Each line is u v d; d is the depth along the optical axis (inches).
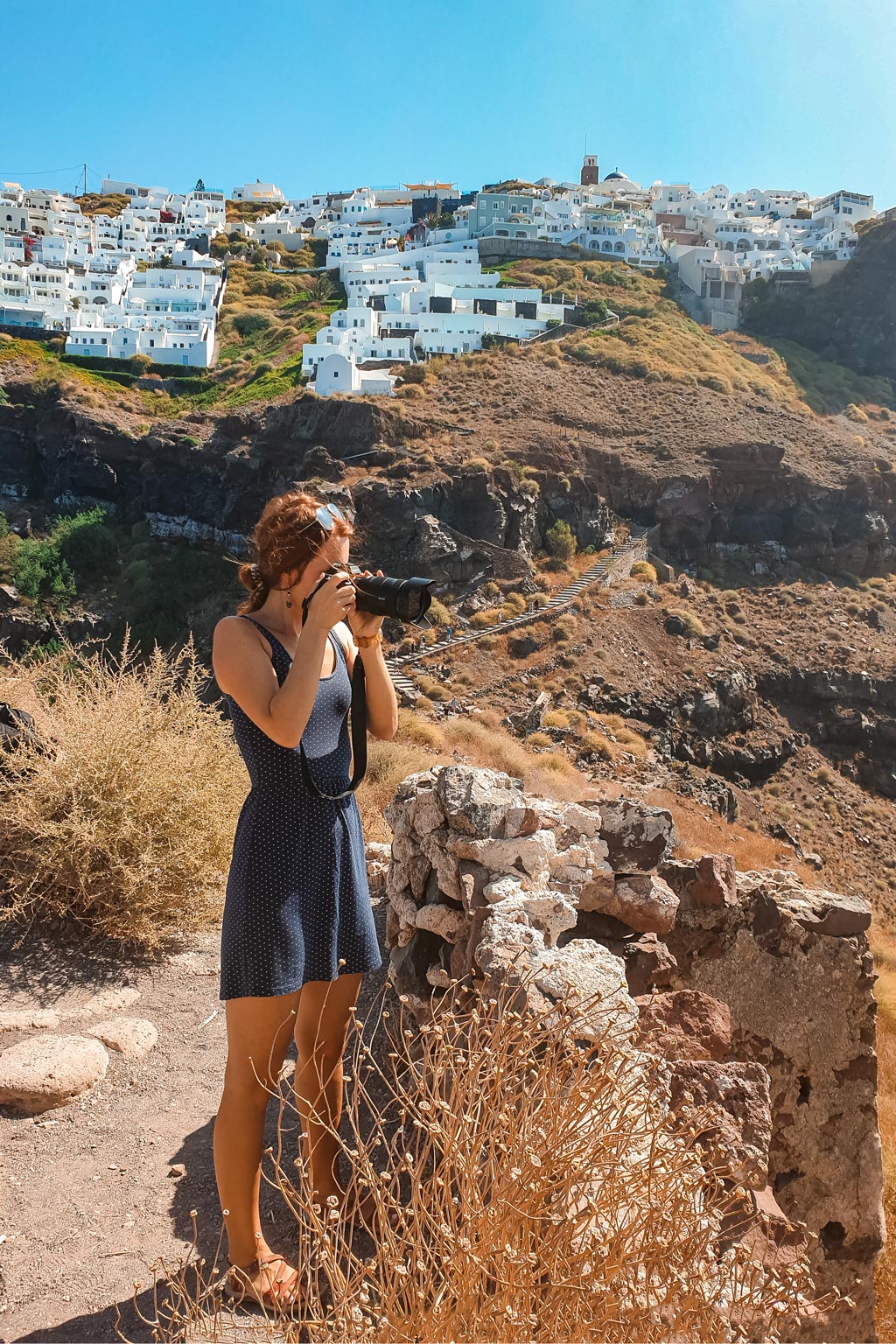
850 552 2417.6
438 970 133.4
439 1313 60.3
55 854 176.2
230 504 2272.4
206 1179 112.0
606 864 152.1
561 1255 62.9
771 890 189.6
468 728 864.3
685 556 2320.4
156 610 2197.3
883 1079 328.5
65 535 2354.8
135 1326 85.9
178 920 184.1
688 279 3796.8
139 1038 142.9
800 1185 177.0
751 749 1806.1
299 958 87.5
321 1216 91.3
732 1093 116.6
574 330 3061.0
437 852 140.4
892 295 3708.2
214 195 4547.2
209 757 198.7
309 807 89.3
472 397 2556.6
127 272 3663.9
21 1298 90.4
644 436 2497.5
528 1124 67.7
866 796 1849.2
